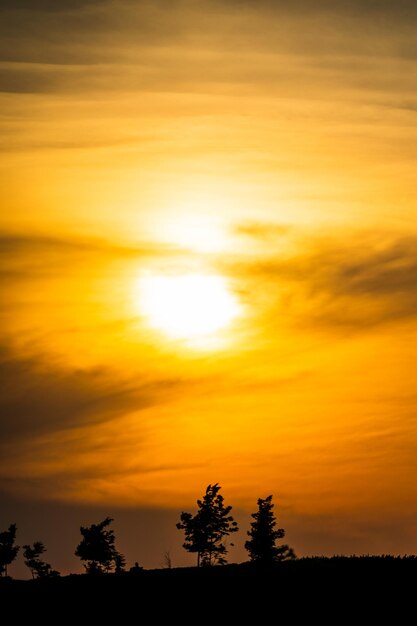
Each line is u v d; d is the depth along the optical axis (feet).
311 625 214.07
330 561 259.60
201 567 269.03
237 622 220.64
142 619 228.22
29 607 242.78
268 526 270.87
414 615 214.48
